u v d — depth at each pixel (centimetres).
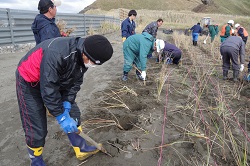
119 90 457
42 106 208
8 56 766
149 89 470
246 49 999
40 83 180
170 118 352
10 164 252
